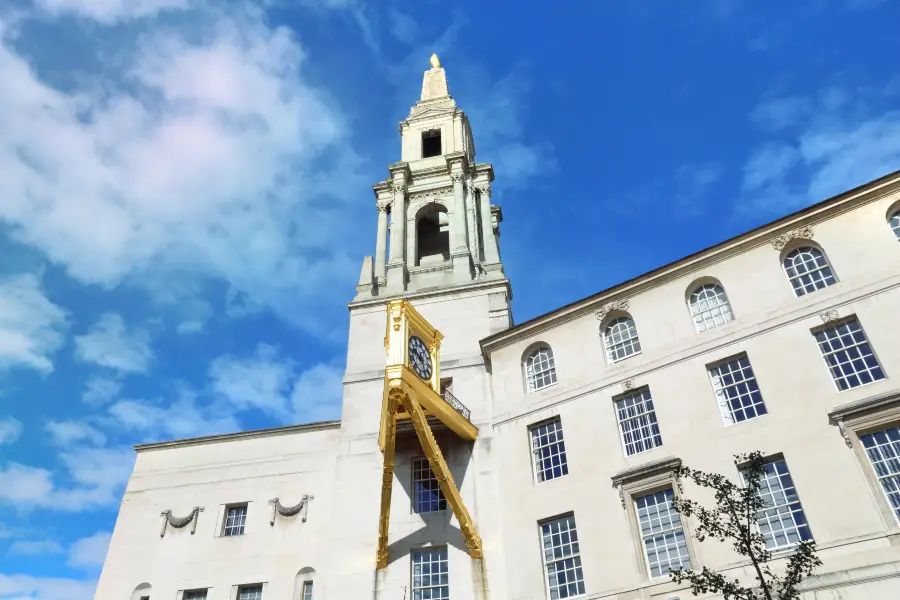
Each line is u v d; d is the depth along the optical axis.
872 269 21.58
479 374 29.41
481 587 23.97
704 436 22.09
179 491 31.20
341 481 28.12
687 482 21.62
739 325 23.27
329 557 26.27
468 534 24.38
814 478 19.56
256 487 30.52
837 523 18.69
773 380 21.70
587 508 23.28
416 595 24.78
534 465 25.69
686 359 23.80
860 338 20.97
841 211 22.97
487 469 26.55
